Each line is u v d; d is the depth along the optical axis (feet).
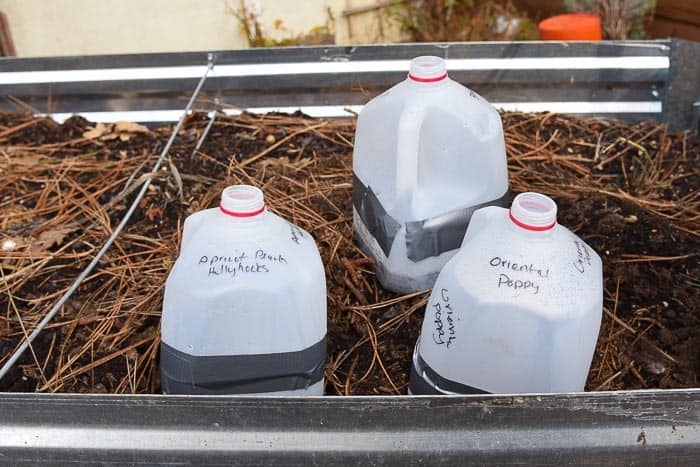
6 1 6.86
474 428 2.61
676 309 3.70
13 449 2.63
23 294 3.79
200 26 7.61
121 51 7.50
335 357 3.52
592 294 2.76
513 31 8.47
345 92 5.05
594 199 4.35
